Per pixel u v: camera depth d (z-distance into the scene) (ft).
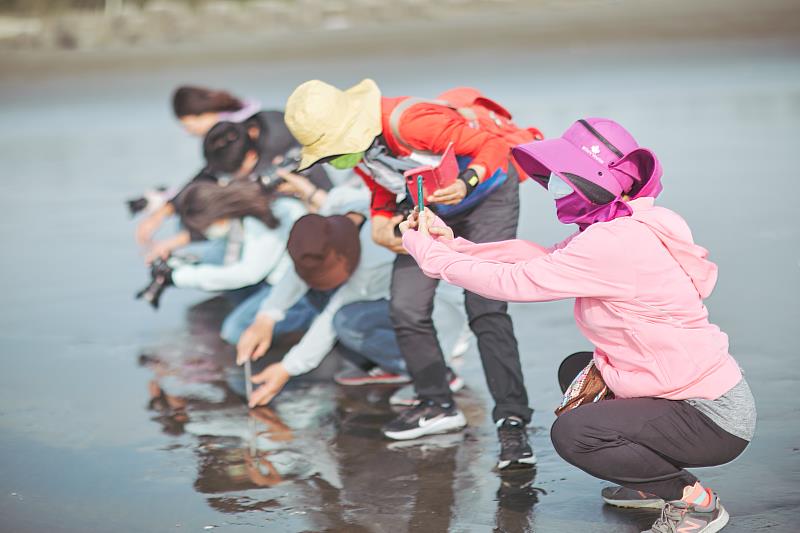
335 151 13.62
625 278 10.61
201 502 13.16
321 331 16.51
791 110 41.47
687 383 10.72
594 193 10.81
